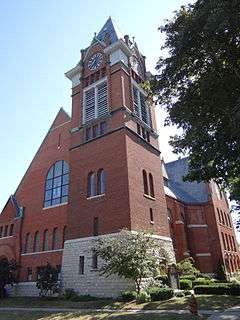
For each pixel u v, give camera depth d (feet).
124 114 114.93
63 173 137.18
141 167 114.11
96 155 116.16
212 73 66.44
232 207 99.09
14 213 149.48
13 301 107.24
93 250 89.86
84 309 78.07
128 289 88.74
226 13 52.95
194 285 96.43
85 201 111.55
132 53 137.59
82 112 130.11
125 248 82.89
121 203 101.14
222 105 65.77
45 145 152.56
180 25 71.46
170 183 181.37
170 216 147.74
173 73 72.59
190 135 70.79
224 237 174.40
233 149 63.67
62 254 121.29
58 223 129.08
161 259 93.30
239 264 185.98
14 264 130.11
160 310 66.49
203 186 179.22
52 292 109.50
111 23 143.33
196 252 155.22
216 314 56.80
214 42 62.69
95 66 135.64
